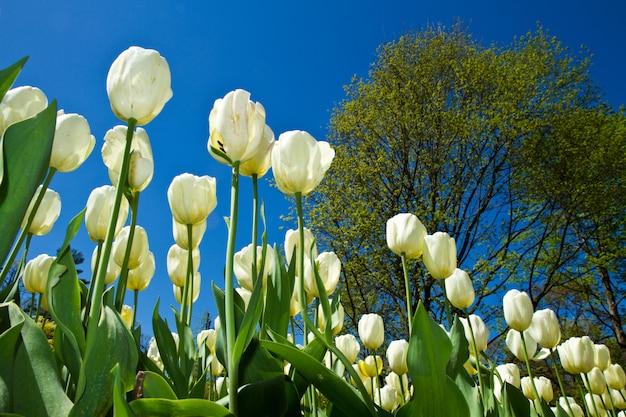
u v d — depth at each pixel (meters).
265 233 0.46
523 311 0.80
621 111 5.45
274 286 0.46
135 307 0.59
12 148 0.27
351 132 5.25
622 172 4.72
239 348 0.35
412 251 0.65
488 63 5.16
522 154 4.88
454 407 0.43
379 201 4.82
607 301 5.02
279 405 0.36
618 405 1.43
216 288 0.44
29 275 0.56
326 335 0.43
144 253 0.56
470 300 0.77
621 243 4.77
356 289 4.62
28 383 0.28
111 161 0.43
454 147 4.95
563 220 4.88
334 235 4.68
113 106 0.35
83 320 0.41
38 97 0.42
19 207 0.27
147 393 0.33
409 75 5.22
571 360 1.12
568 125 4.88
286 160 0.46
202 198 0.50
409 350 0.43
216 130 0.42
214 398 0.72
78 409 0.28
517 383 1.18
